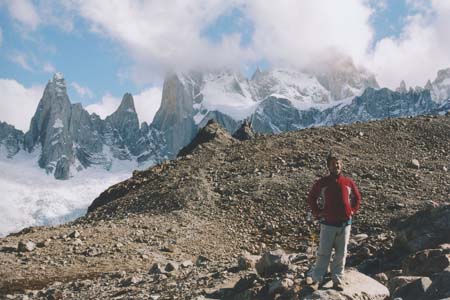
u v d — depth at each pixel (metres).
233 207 34.41
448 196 33.19
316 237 29.36
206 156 47.78
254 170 40.66
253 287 12.55
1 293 19.59
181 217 32.56
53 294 17.61
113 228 30.19
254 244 28.78
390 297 11.20
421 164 40.16
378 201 32.94
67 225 36.25
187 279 15.82
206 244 28.20
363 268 14.66
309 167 40.22
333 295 10.48
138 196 39.19
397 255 15.03
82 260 24.53
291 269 13.57
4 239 28.28
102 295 16.36
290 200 34.50
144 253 25.69
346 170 38.91
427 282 10.63
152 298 13.91
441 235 14.35
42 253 25.48
